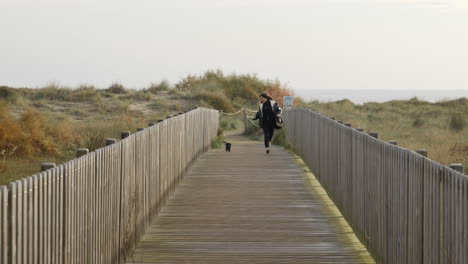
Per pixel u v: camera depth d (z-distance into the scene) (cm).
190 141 2417
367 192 1259
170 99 6481
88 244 913
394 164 1037
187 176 2267
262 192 1925
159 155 1597
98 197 970
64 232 795
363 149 1310
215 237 1349
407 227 949
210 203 1742
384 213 1105
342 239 1346
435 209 811
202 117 2992
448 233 761
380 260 1132
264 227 1447
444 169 779
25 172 2281
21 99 5594
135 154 1269
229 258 1184
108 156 1033
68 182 811
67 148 2912
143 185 1362
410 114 5884
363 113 5931
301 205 1719
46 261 727
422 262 870
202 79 7725
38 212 700
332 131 1795
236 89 7581
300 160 2770
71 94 6072
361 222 1317
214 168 2494
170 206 1697
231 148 3416
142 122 4241
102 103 5878
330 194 1817
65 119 4641
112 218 1066
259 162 2698
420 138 3588
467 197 697
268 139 3081
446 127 4484
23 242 653
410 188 933
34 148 2745
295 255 1212
